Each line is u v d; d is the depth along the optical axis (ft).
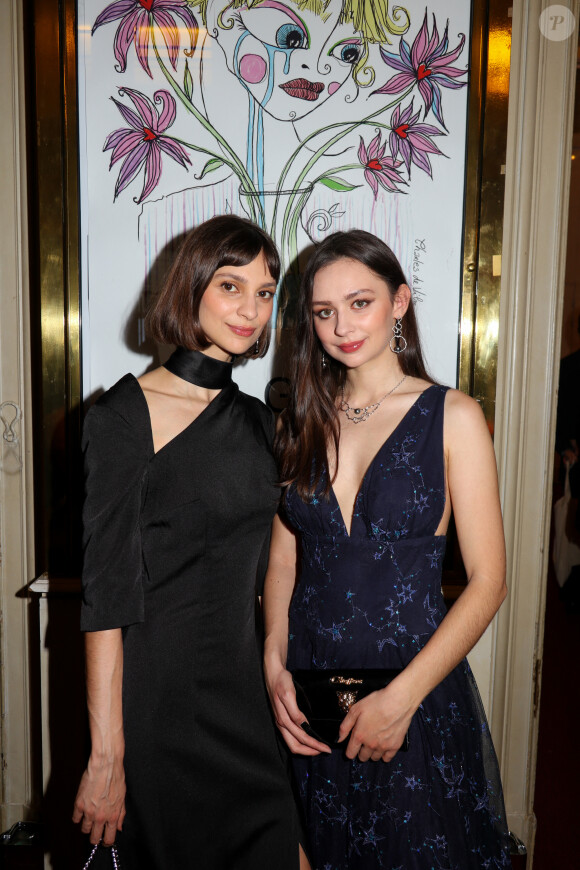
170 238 7.14
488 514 5.00
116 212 7.11
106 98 7.00
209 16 6.95
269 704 5.51
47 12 6.89
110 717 4.61
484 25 6.93
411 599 5.09
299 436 5.46
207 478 4.97
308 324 5.50
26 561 8.03
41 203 7.04
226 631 5.13
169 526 4.87
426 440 5.13
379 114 7.05
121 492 4.66
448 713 5.05
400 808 4.87
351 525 5.22
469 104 7.01
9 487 7.95
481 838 5.03
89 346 7.20
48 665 7.47
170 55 6.98
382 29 6.97
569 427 16.07
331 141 7.08
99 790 4.61
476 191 7.07
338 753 5.22
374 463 5.18
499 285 7.18
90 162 7.06
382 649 5.09
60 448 7.25
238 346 5.18
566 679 12.42
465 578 7.31
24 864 7.72
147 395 4.99
